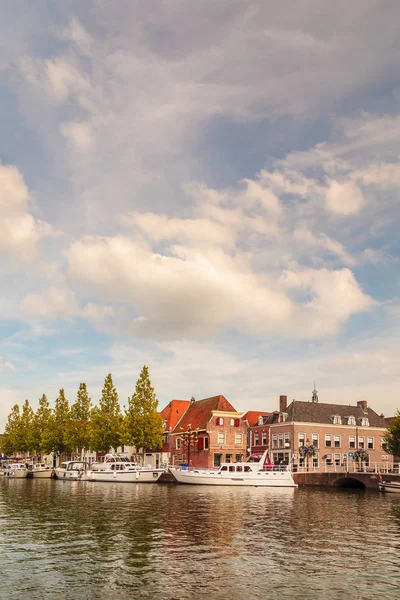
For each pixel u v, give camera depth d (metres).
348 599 16.03
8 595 16.20
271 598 16.06
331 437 87.00
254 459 85.81
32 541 24.12
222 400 88.06
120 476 73.25
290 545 23.73
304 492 58.50
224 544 23.75
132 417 78.25
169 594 16.33
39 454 113.44
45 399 106.25
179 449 91.19
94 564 19.83
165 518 31.94
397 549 22.98
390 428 69.75
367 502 45.75
